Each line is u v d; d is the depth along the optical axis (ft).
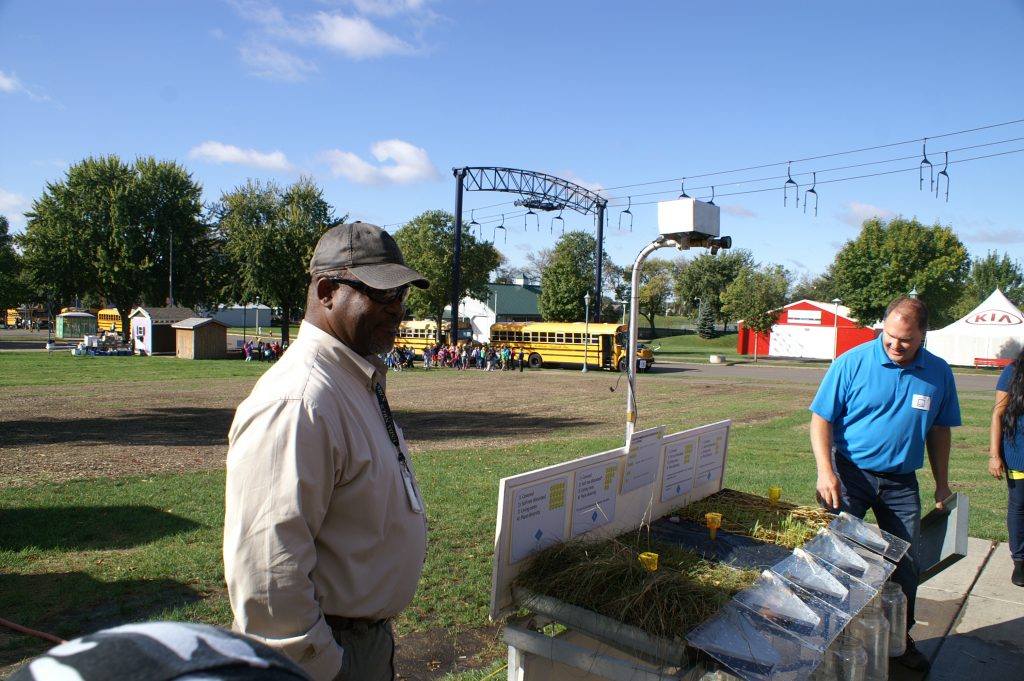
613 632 8.19
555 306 223.71
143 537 21.29
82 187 166.91
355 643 6.33
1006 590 16.56
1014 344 143.95
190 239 176.04
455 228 142.20
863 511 13.61
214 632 2.79
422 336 163.12
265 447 5.74
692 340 266.16
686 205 11.41
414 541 6.87
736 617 8.14
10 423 50.34
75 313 212.84
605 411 66.23
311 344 6.53
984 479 30.19
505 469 33.27
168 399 68.49
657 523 12.27
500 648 13.73
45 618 15.21
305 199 164.86
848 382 13.25
